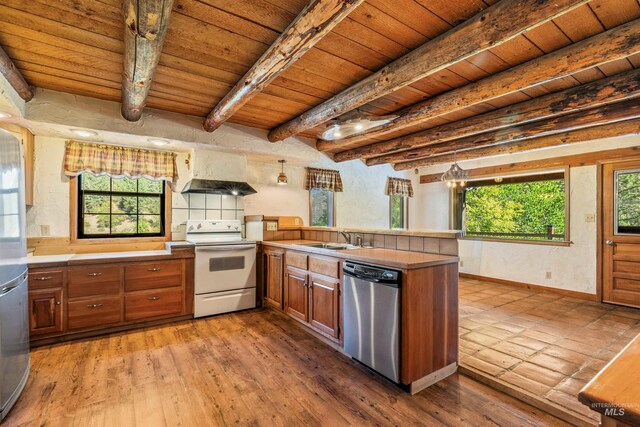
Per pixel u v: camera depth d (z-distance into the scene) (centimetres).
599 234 425
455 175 426
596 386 68
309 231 414
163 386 214
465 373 233
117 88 261
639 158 393
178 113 326
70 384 215
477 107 299
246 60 213
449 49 174
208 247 360
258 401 199
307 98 283
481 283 538
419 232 264
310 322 305
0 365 174
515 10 143
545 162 484
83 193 348
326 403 197
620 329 316
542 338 292
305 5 157
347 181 574
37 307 279
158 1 126
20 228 204
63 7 157
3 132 181
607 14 159
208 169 380
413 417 184
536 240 495
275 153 398
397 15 164
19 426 173
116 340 293
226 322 345
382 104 290
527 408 193
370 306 230
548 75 200
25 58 208
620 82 225
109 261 309
